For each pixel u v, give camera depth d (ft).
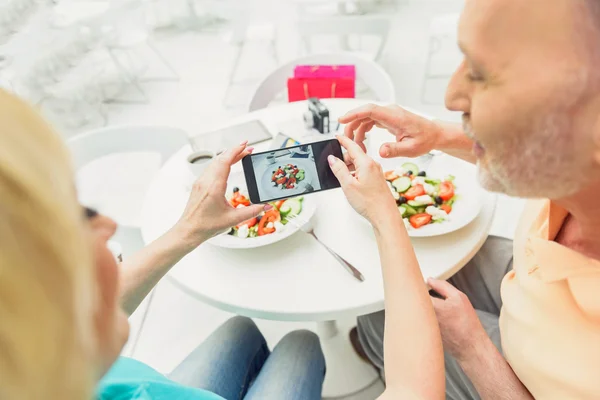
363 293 3.26
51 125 1.14
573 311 2.44
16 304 0.95
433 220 3.64
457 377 3.55
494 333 3.53
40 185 0.99
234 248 3.60
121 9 11.95
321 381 3.80
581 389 2.45
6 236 0.95
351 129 4.02
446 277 3.41
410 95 10.47
